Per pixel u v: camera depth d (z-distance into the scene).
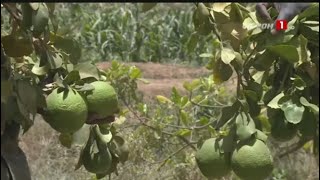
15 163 2.14
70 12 12.22
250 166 2.49
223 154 2.59
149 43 12.62
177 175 4.47
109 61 12.11
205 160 2.62
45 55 2.37
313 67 2.99
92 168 2.71
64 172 5.12
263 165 2.50
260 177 2.51
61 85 2.24
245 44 2.96
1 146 2.12
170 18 12.92
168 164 4.59
